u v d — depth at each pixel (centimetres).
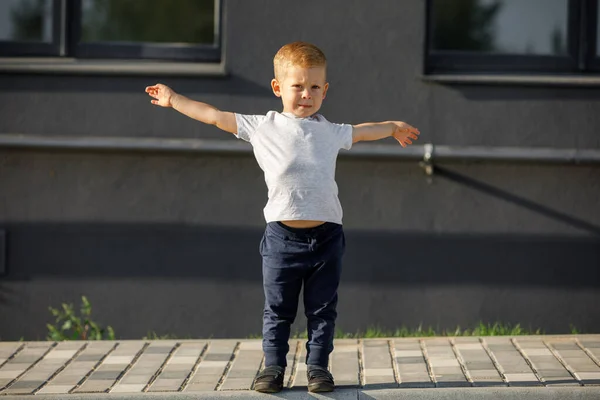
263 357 575
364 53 697
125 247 709
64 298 711
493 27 714
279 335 484
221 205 706
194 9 720
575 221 695
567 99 693
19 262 710
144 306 710
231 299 708
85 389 504
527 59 712
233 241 707
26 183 708
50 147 697
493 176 697
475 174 698
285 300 483
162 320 711
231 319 709
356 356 573
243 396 478
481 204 699
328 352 481
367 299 704
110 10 723
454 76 698
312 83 468
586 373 518
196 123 704
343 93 699
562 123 694
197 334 711
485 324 701
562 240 697
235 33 699
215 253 708
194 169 706
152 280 710
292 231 468
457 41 715
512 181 697
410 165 700
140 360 571
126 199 708
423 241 702
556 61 711
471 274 701
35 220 709
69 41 724
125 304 710
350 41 697
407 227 702
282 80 473
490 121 695
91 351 596
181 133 704
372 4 695
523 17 712
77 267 710
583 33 707
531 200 697
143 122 704
